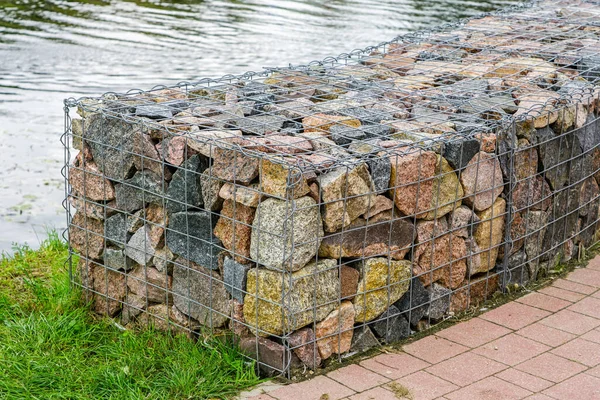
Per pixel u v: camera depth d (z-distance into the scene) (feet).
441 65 20.01
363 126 15.23
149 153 14.06
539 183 16.34
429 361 13.67
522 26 24.12
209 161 13.44
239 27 46.06
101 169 14.82
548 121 16.14
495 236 15.67
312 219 12.73
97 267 15.42
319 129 14.94
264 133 14.56
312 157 13.26
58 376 13.01
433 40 22.61
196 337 14.23
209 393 12.57
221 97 16.90
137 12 50.01
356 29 45.47
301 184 12.49
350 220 13.21
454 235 14.96
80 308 15.33
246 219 13.02
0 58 38.93
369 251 13.62
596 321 14.99
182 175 13.69
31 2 51.98
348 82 18.19
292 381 13.05
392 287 14.15
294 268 12.73
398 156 13.60
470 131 14.87
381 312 14.12
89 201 15.14
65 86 34.86
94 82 35.27
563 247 17.37
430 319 14.93
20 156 27.78
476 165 14.84
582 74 19.48
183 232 13.92
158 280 14.52
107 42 42.32
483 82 18.21
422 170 13.94
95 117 14.74
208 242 13.56
